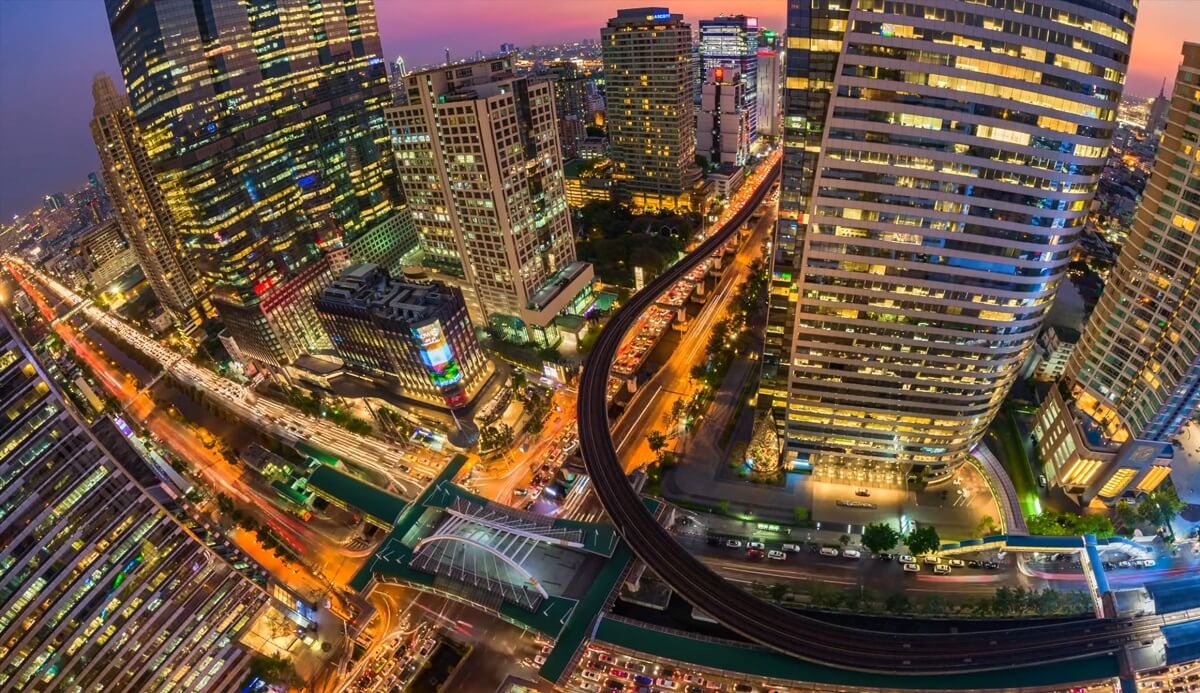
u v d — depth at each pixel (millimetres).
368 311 181625
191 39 184000
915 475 160875
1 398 91438
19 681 97688
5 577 94188
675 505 158125
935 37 101312
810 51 110125
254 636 137375
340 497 164750
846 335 137125
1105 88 103750
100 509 104375
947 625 126750
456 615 140750
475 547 141750
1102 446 145125
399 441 195250
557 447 183000
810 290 133375
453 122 194375
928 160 110625
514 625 135250
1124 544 136500
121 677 110750
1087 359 153375
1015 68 101250
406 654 133250
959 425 144500
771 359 156250
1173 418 131875
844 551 144125
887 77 105812
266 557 162125
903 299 127375
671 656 117875
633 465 175000
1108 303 147625
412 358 185000
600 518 157875
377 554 145125
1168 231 128500
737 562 144125
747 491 163000
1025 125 104688
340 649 136875
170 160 186750
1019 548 134125
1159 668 112125
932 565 140000
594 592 130375
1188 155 123062
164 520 113188
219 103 195875
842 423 153750
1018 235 114062
